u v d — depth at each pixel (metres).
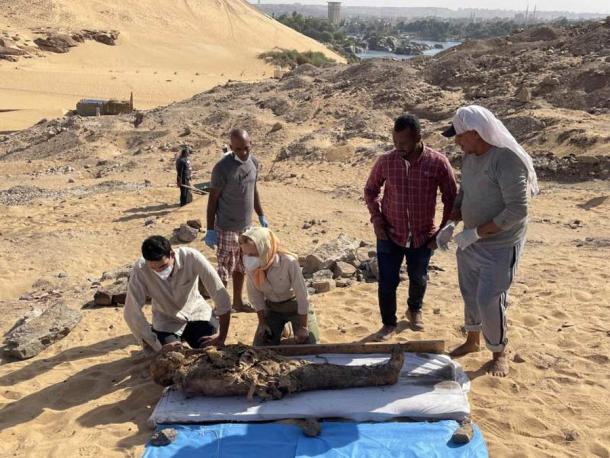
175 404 4.77
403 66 29.36
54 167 25.00
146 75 64.62
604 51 23.83
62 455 4.34
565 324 6.15
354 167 18.48
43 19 81.19
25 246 12.10
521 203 4.69
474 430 4.39
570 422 4.55
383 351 5.34
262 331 5.61
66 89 54.00
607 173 14.88
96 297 7.62
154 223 13.26
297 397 4.79
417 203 5.57
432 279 7.96
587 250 9.29
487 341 5.22
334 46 138.25
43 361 6.02
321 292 7.61
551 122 18.27
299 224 12.20
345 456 4.13
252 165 6.68
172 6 97.94
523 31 29.52
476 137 4.72
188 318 5.59
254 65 80.25
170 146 25.84
